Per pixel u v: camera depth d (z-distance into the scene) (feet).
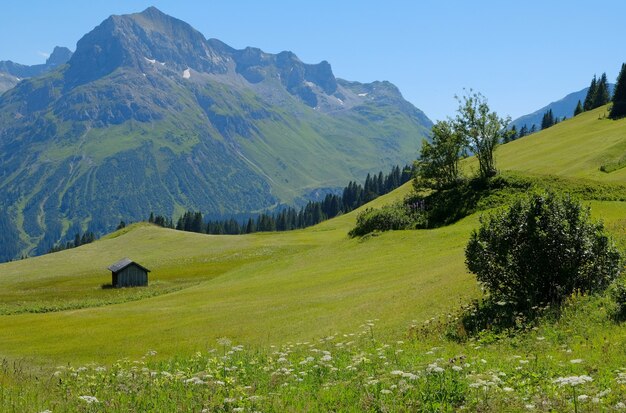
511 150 444.14
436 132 267.39
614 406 35.94
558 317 65.41
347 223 449.06
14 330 153.69
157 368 70.59
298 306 128.36
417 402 39.93
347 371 53.57
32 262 416.05
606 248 72.84
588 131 443.32
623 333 54.85
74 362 100.37
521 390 41.19
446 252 164.35
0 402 49.21
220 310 143.54
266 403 43.68
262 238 426.10
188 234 487.20
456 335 71.67
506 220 76.79
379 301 112.47
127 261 286.66
